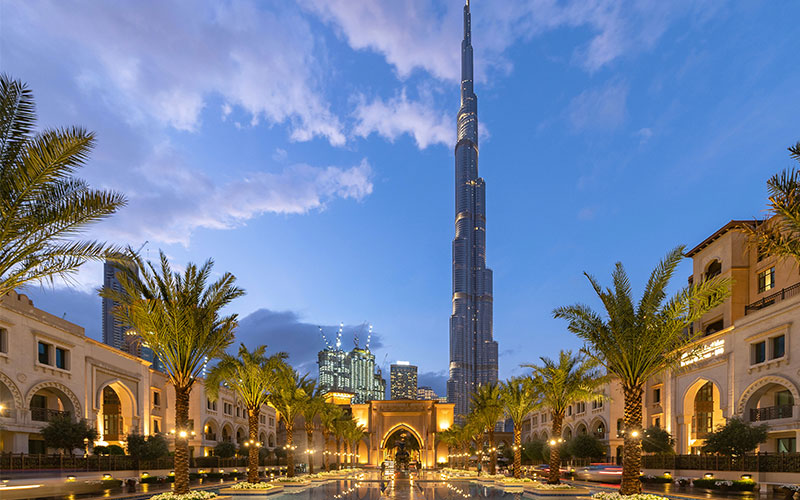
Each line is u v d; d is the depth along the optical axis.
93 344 40.47
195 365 23.52
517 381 40.34
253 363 33.47
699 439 41.66
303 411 45.06
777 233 13.09
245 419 72.94
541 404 40.25
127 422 45.44
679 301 20.89
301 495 29.47
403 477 53.03
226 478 46.94
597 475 40.91
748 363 34.94
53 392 36.75
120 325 23.53
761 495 27.14
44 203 13.02
